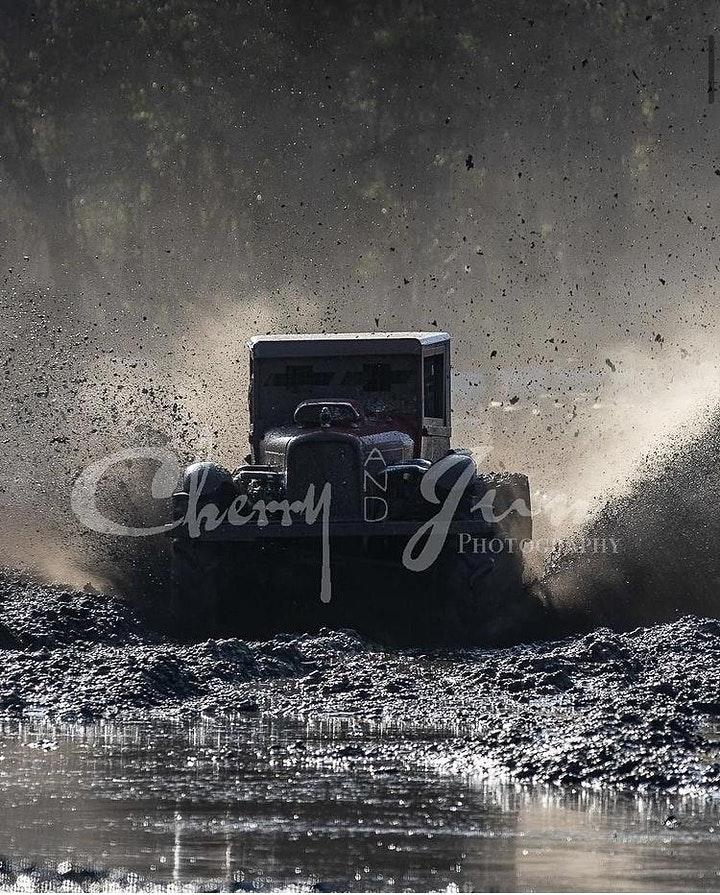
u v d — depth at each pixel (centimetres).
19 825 2427
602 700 3450
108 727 3269
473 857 2256
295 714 3428
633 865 2214
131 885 2123
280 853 2273
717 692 3491
